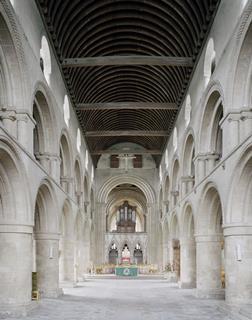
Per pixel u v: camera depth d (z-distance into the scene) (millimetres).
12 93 15172
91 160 42531
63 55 21703
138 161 47094
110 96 31578
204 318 15430
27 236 15703
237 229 15789
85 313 16562
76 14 20266
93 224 44750
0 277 15086
